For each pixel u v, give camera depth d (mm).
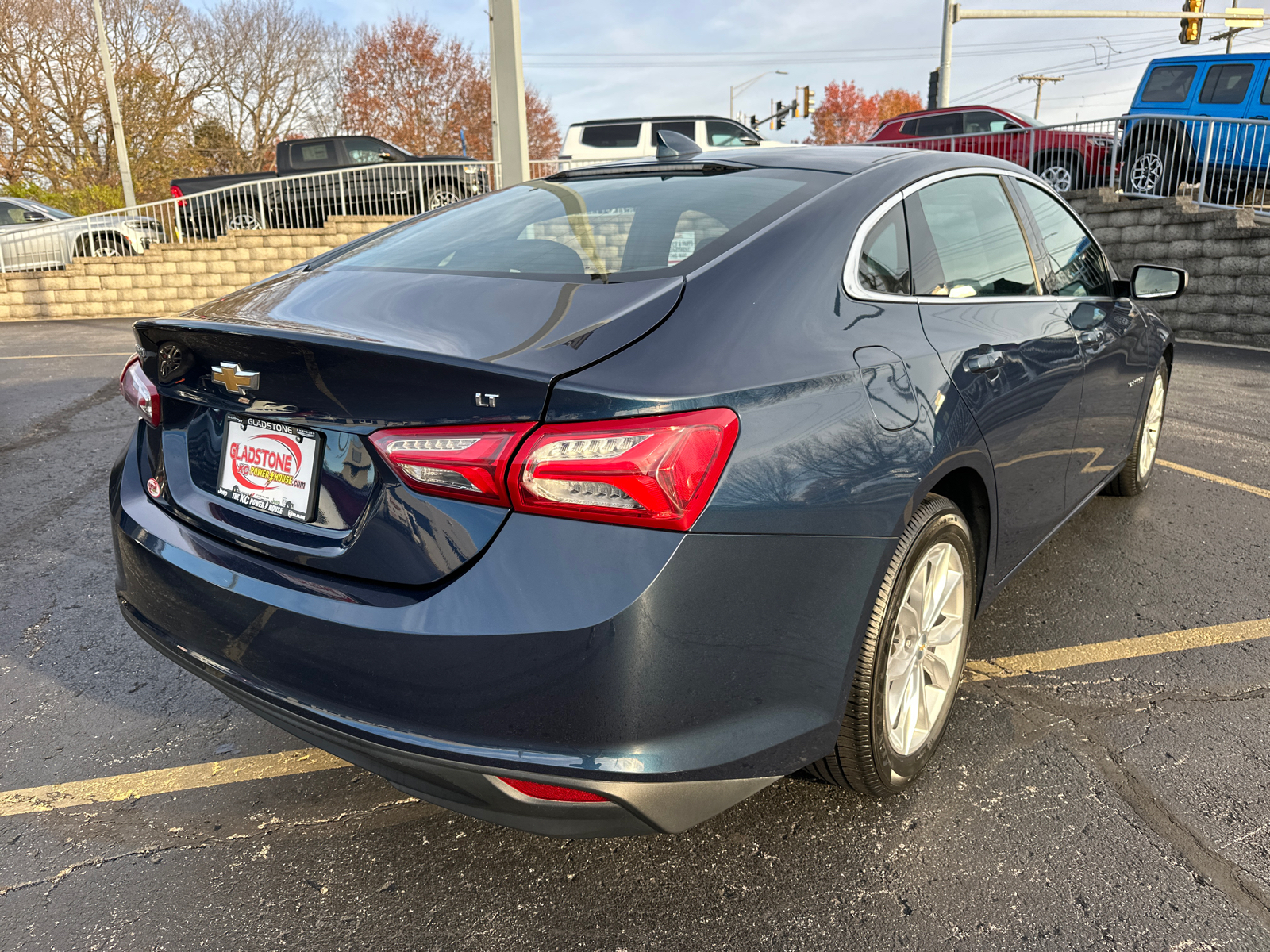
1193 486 4582
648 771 1498
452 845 2066
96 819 2160
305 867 1998
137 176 34031
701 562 1484
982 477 2223
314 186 14234
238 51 37406
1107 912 1824
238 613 1751
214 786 2289
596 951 1750
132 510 2086
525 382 1444
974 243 2539
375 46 40562
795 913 1836
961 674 2359
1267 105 11047
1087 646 2926
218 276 14523
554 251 2053
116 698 2695
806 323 1799
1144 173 11523
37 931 1811
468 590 1486
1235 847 2008
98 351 10023
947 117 14031
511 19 9039
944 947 1742
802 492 1624
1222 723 2484
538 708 1477
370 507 1607
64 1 31641
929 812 2131
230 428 1893
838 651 1753
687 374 1537
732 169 2396
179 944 1780
